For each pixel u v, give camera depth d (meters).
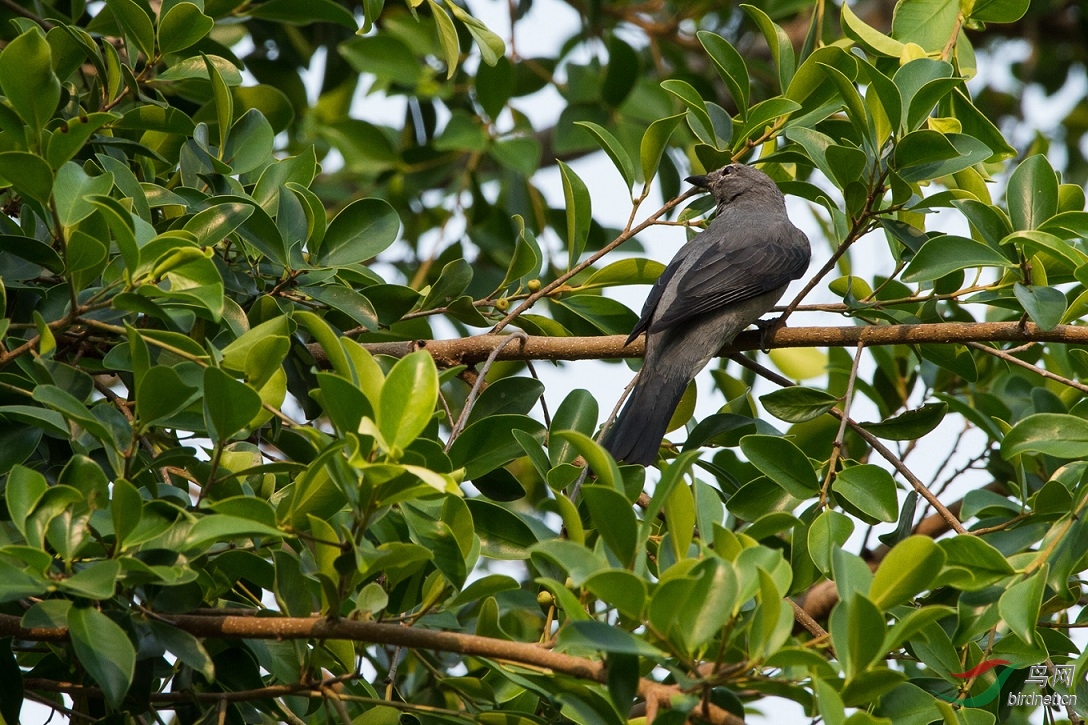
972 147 8.00
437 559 6.16
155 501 5.65
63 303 7.33
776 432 8.91
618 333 10.27
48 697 7.37
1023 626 6.02
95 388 7.90
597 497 5.50
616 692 5.42
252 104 10.65
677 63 15.70
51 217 7.00
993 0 9.80
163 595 6.36
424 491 5.53
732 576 5.31
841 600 5.42
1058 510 7.55
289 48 13.86
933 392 11.23
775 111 9.44
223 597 7.37
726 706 5.70
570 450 8.22
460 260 9.10
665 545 6.46
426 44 14.25
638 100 14.22
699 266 10.85
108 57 8.57
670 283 10.83
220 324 7.77
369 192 14.78
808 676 5.42
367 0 9.55
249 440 7.85
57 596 6.55
